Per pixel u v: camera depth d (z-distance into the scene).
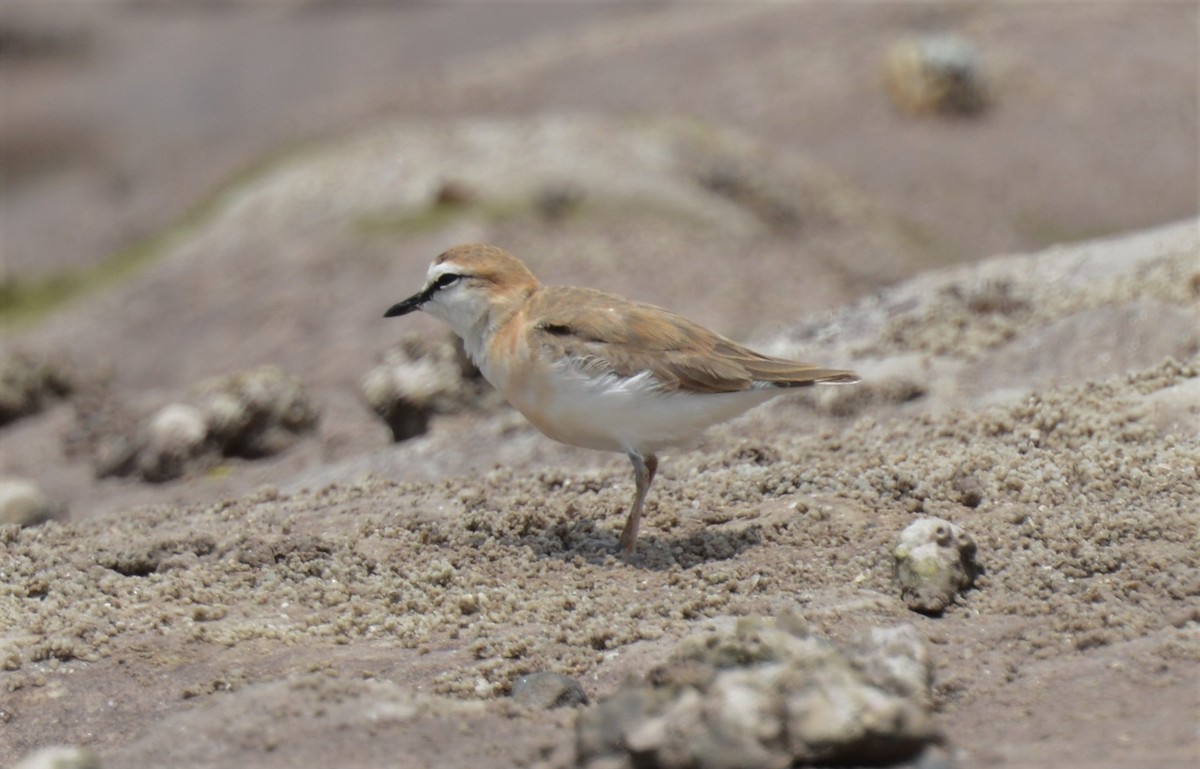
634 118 32.22
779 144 34.62
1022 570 8.21
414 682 7.50
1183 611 7.41
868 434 11.12
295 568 9.12
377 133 31.98
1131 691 6.64
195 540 9.49
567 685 7.12
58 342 24.16
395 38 50.16
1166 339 12.12
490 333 9.15
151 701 7.50
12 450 17.80
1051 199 31.86
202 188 35.12
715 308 22.00
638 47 42.31
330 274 24.25
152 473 15.64
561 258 23.44
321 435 16.34
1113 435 10.01
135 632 8.27
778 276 24.36
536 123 30.75
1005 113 35.59
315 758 6.38
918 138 34.50
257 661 7.87
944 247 30.00
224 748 6.54
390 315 9.40
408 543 9.41
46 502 12.93
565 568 8.95
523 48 45.88
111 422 17.56
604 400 8.72
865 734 5.82
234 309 23.86
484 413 15.00
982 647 7.41
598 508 9.91
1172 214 31.12
